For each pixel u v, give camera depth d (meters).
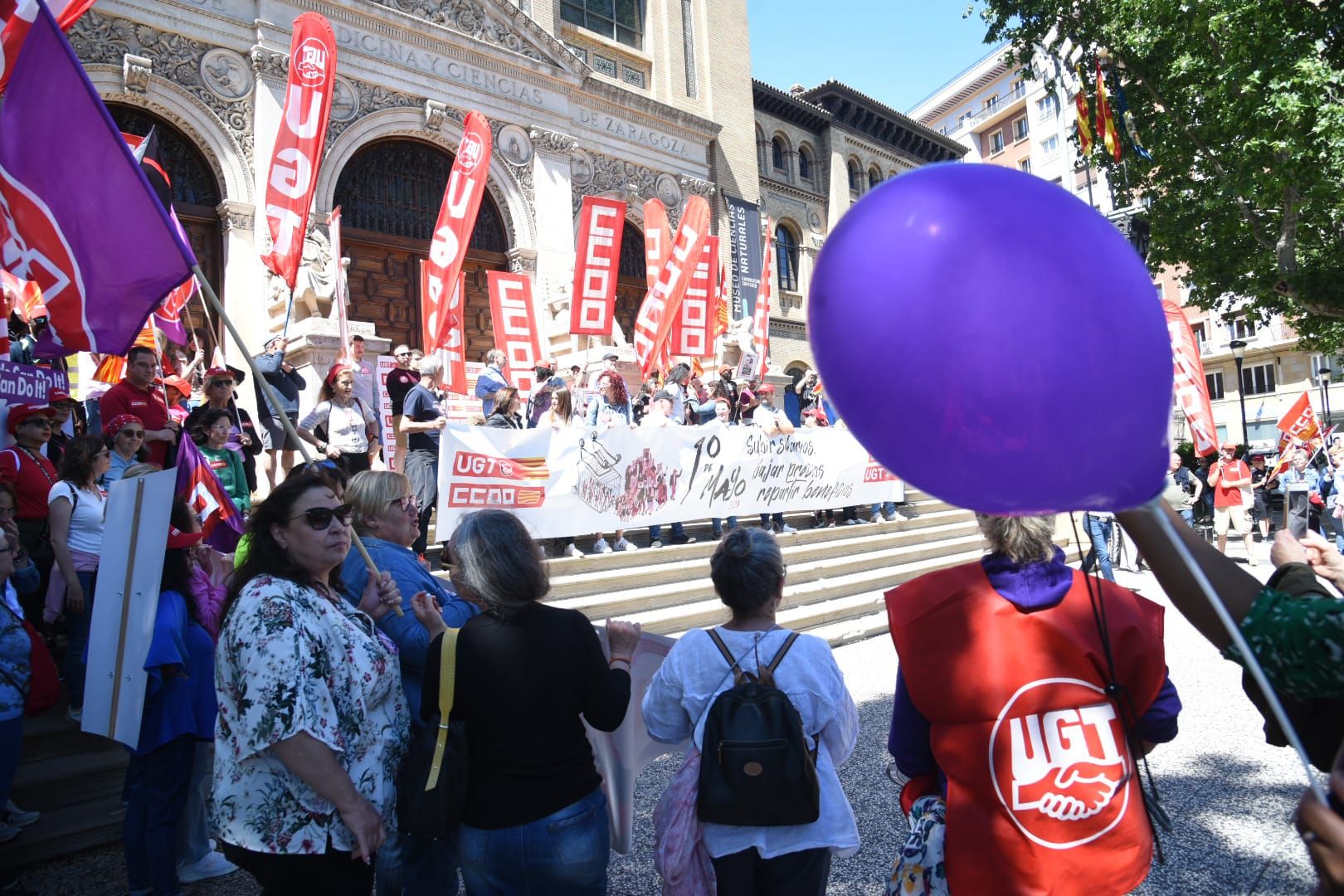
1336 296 14.20
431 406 7.22
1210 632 1.65
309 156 9.27
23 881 3.82
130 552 3.50
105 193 3.03
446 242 10.81
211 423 6.11
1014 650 1.96
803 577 9.18
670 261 12.26
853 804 4.27
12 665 3.58
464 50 16.38
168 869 3.41
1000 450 1.37
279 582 2.29
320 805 2.20
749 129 23.25
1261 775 4.40
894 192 1.53
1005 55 17.11
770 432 10.05
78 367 9.66
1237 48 13.46
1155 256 17.27
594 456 8.12
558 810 2.29
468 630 2.37
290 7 13.92
